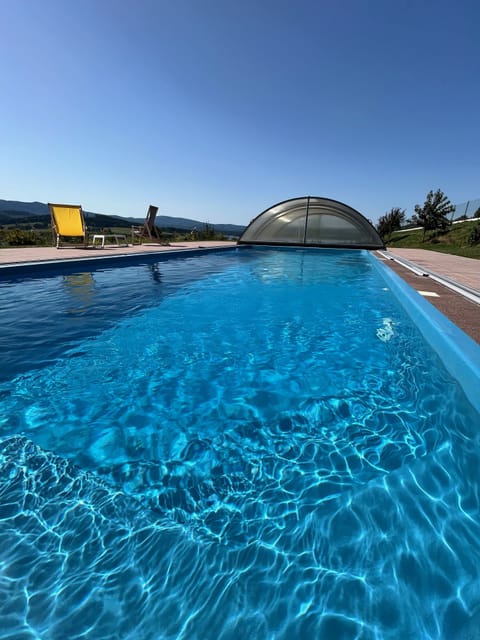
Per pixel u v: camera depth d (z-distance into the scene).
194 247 12.27
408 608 0.98
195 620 0.95
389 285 5.81
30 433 1.87
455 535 1.23
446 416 2.03
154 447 1.77
